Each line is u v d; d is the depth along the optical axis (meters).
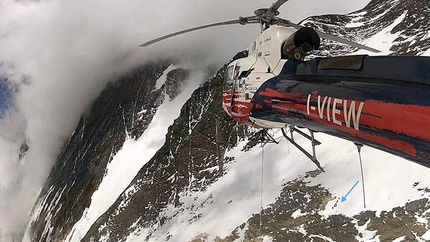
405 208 19.39
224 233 28.12
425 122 3.50
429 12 46.59
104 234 48.94
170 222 40.06
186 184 47.31
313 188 26.47
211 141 54.34
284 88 6.65
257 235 24.72
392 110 3.91
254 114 8.02
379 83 4.42
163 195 48.34
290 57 7.32
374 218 19.97
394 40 46.50
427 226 17.34
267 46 8.06
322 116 5.20
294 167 32.28
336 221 21.47
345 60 5.30
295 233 22.52
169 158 57.81
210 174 45.84
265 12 8.95
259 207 28.70
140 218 46.75
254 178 35.88
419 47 38.78
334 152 30.33
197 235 31.06
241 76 8.79
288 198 27.11
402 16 52.75
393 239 17.89
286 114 6.48
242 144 47.34
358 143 4.87
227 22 9.05
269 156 38.28
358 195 22.58
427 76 3.86
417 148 3.62
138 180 58.00
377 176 23.36
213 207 36.03
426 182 20.33
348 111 4.57
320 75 5.91
